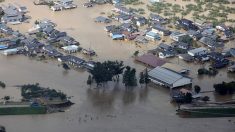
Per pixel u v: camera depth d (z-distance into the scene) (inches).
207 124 3179.1
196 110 3344.0
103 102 3425.2
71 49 4234.7
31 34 4564.5
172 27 4822.8
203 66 4106.8
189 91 3599.9
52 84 3646.7
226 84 3629.4
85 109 3309.5
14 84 3607.3
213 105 3427.7
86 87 3629.4
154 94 3577.8
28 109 3245.6
